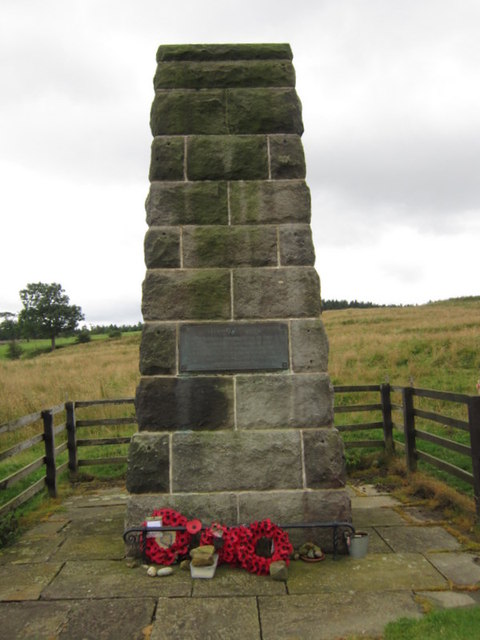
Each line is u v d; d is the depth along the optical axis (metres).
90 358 27.47
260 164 4.97
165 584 3.98
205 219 4.88
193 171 4.94
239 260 4.84
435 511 5.72
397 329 25.81
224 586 3.93
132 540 4.50
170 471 4.61
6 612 3.59
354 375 16.28
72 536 5.17
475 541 4.73
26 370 22.12
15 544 4.96
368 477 7.28
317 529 4.57
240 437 4.65
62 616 3.51
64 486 7.26
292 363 4.75
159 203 4.89
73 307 72.06
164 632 3.29
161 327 4.77
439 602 3.62
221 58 5.13
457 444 5.78
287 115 5.05
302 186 4.95
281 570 4.00
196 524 4.37
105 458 7.96
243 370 4.73
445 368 16.42
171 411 4.68
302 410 4.70
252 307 4.80
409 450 7.14
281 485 4.61
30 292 70.81
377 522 5.36
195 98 5.05
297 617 3.44
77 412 11.77
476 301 49.03
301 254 4.87
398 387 7.61
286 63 5.16
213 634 3.26
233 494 4.59
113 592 3.86
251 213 4.90
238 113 5.04
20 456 9.18
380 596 3.71
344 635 3.21
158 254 4.83
